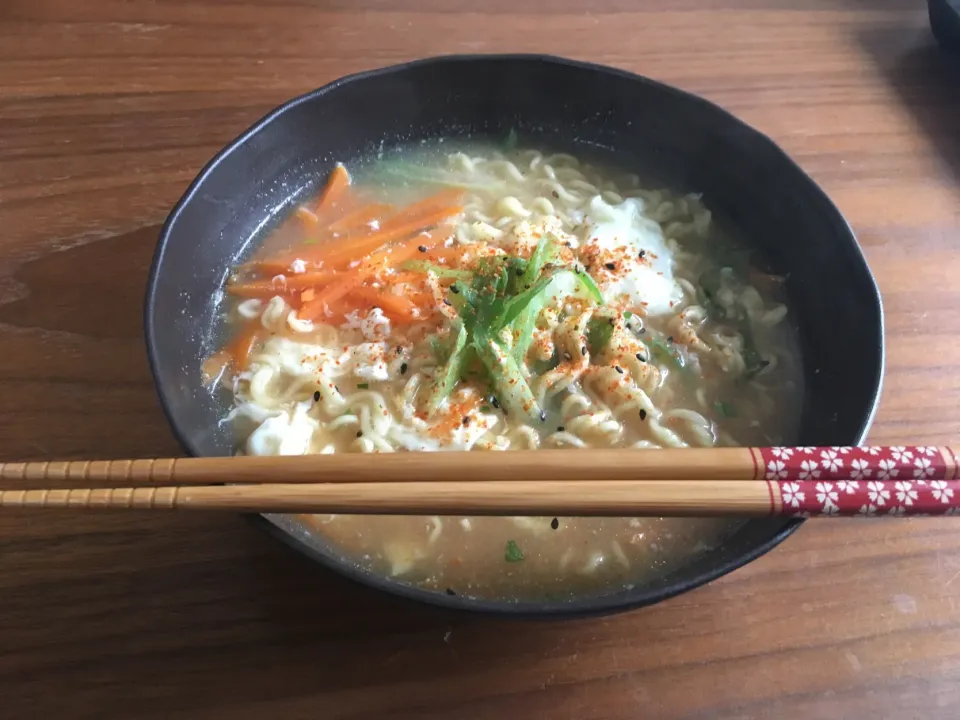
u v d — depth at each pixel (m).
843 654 0.21
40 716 0.19
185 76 0.34
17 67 0.33
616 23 0.39
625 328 0.28
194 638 0.21
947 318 0.29
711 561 0.20
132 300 0.27
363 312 0.28
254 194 0.28
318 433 0.25
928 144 0.35
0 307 0.26
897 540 0.24
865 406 0.21
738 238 0.30
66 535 0.22
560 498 0.17
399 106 0.30
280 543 0.18
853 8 0.42
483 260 0.28
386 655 0.21
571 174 0.33
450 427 0.25
